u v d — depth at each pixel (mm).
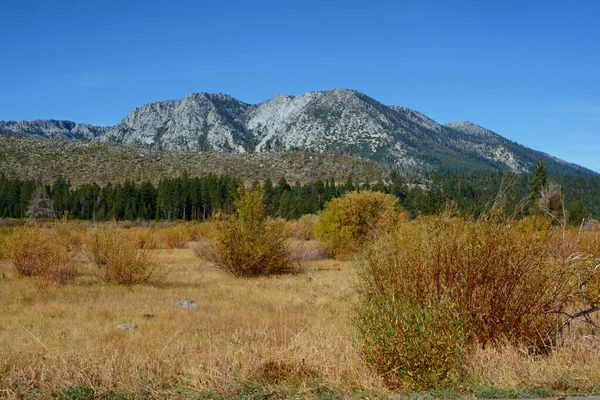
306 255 23172
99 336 7949
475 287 6523
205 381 5129
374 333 5520
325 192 82000
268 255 17266
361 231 22406
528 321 6477
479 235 6742
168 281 15180
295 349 6074
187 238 33156
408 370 5309
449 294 6426
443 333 5449
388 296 6051
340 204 22953
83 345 7348
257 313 10094
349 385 5180
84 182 116250
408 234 7449
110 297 12008
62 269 14602
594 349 6105
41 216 57188
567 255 7027
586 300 7586
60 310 10211
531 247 6684
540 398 4934
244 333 7926
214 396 4871
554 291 6668
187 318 9523
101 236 17672
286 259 18344
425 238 6918
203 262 20500
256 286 14328
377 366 5457
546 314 6656
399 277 6605
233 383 5105
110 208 73750
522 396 4977
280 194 80688
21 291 12430
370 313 5754
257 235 17094
